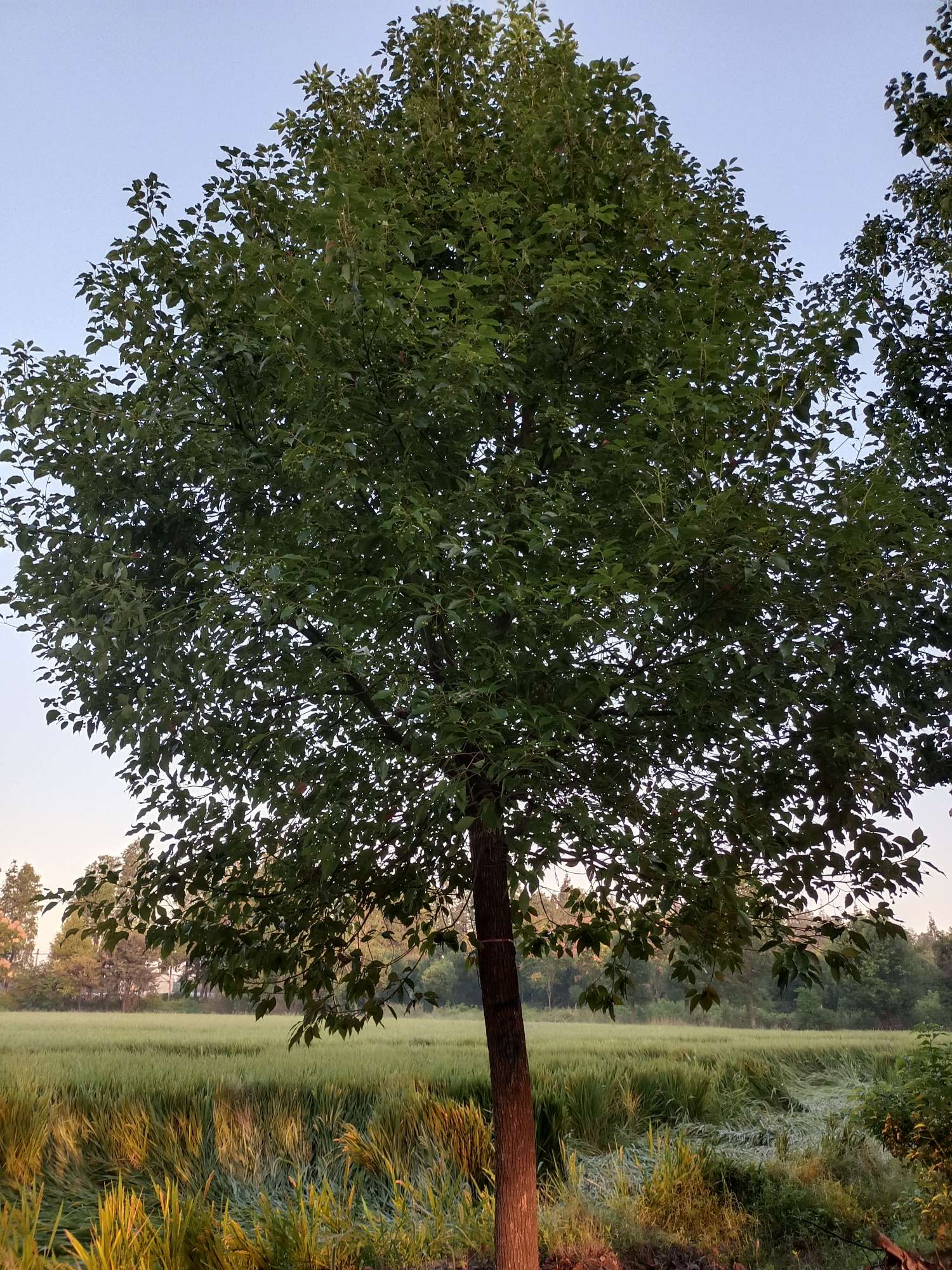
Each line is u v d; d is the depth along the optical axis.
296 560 4.01
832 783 4.13
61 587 4.59
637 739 4.53
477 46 5.83
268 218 4.95
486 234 4.50
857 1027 55.44
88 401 4.48
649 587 3.86
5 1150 6.99
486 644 4.05
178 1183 6.91
